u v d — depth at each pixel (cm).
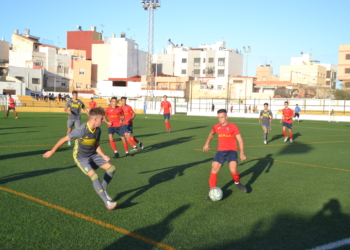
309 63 8475
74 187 675
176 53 8725
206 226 482
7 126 2153
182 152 1208
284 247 417
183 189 687
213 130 660
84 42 8544
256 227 482
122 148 1285
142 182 741
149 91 6794
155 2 6047
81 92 7306
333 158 1144
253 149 1359
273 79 8756
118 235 443
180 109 5703
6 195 607
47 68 7150
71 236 437
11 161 938
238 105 5472
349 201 622
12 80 5906
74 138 520
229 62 8306
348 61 7288
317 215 539
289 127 1630
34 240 423
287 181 782
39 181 718
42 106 5241
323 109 4462
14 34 7581
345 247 418
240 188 666
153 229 467
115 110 1063
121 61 7844
